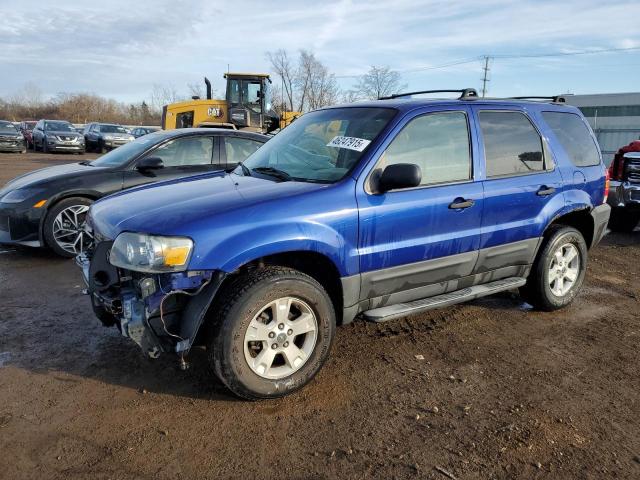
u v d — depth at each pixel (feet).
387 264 11.69
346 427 9.78
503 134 14.02
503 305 16.43
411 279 12.28
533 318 15.43
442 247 12.50
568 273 15.94
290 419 10.00
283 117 52.85
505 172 13.82
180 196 11.30
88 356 12.32
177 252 9.53
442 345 13.41
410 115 12.32
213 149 22.80
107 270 10.19
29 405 10.21
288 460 8.83
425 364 12.35
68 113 231.30
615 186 26.81
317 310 10.80
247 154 23.52
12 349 12.59
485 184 13.20
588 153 16.34
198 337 10.40
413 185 11.00
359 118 12.91
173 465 8.64
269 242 10.07
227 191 11.30
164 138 21.94
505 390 11.25
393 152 11.89
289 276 10.36
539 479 8.50
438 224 12.32
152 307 9.70
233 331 9.87
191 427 9.66
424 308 12.41
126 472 8.45
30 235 19.77
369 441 9.38
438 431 9.71
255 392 10.28
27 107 241.96
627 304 16.90
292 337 10.66
